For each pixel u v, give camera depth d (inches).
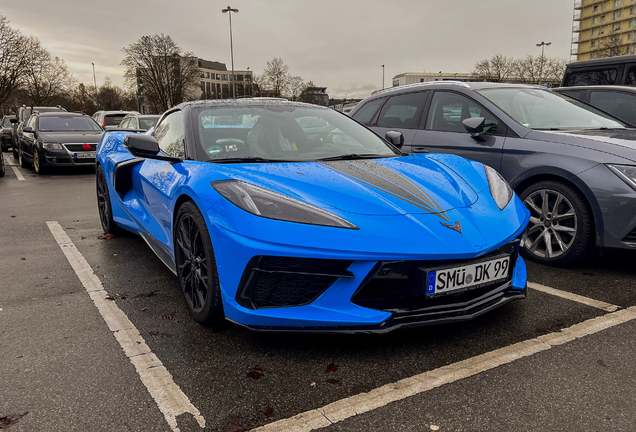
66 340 86.6
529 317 93.8
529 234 135.6
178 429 60.4
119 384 71.3
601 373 72.0
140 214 130.0
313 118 125.7
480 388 68.4
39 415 63.7
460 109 159.0
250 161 101.5
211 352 81.2
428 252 75.2
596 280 116.7
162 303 104.8
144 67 2271.2
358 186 86.7
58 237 170.4
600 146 121.8
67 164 390.3
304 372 74.1
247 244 75.9
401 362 76.5
